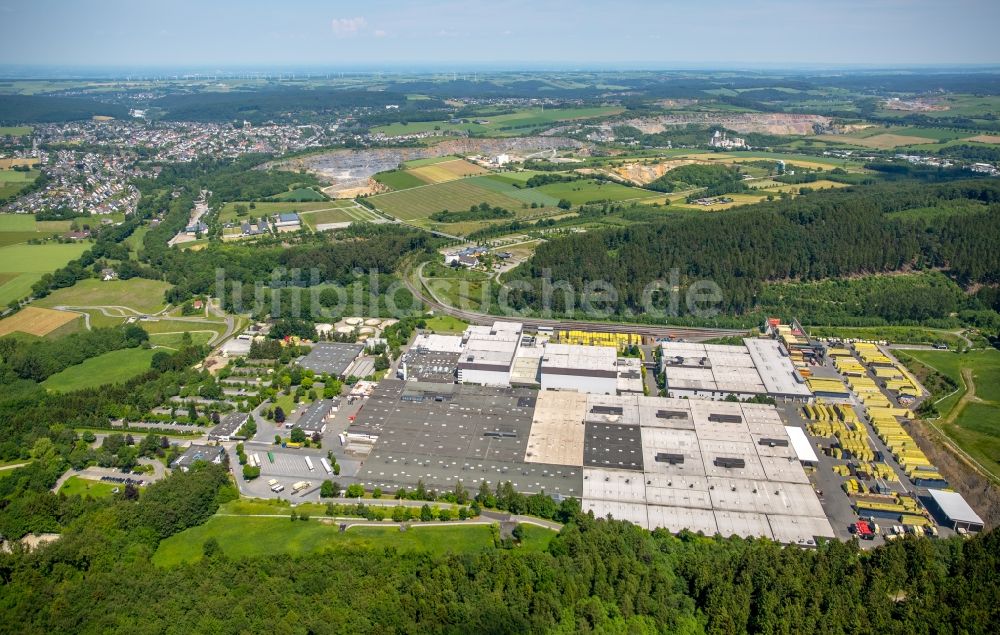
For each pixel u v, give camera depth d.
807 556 184.00
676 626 167.00
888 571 177.50
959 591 170.50
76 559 189.00
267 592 172.00
